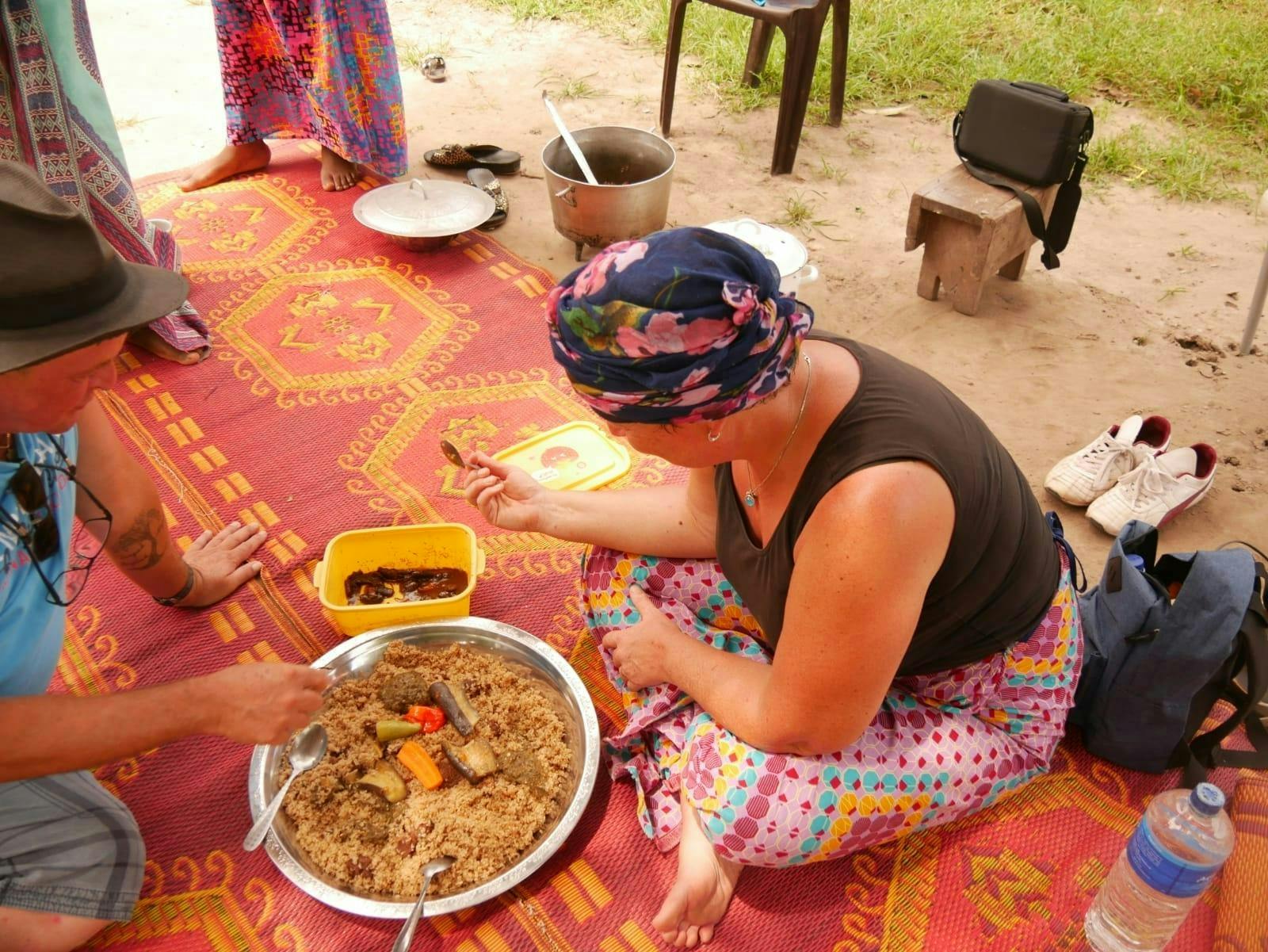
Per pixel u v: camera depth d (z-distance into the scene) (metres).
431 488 2.72
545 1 5.70
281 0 3.46
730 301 1.23
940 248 3.45
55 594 1.62
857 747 1.72
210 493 2.68
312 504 2.66
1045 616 1.77
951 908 1.86
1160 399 3.17
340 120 3.70
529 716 2.00
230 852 1.90
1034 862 1.94
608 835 1.93
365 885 1.75
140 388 3.02
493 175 4.00
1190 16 5.62
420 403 3.01
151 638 2.29
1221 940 1.72
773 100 4.88
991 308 3.57
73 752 1.49
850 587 1.40
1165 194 4.21
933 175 4.35
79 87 2.68
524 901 1.82
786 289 2.95
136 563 2.13
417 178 3.78
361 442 2.86
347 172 3.99
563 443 2.82
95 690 2.18
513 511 2.08
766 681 1.72
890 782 1.71
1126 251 3.89
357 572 2.34
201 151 4.30
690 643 1.84
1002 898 1.88
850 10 5.35
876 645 1.45
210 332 3.24
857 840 1.74
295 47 3.58
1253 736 2.03
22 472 1.48
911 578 1.41
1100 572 2.61
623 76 5.09
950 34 5.34
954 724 1.80
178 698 1.57
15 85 2.53
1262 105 4.74
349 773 1.89
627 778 2.03
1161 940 1.69
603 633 2.13
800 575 1.47
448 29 5.44
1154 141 4.57
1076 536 2.72
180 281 1.55
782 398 1.44
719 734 1.76
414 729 1.96
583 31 5.50
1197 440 3.00
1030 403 3.14
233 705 1.60
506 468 2.11
